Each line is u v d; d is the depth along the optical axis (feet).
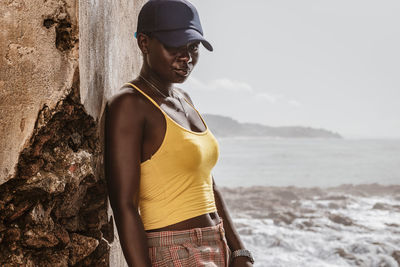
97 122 5.62
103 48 5.89
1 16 4.44
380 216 33.22
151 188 5.39
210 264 5.33
